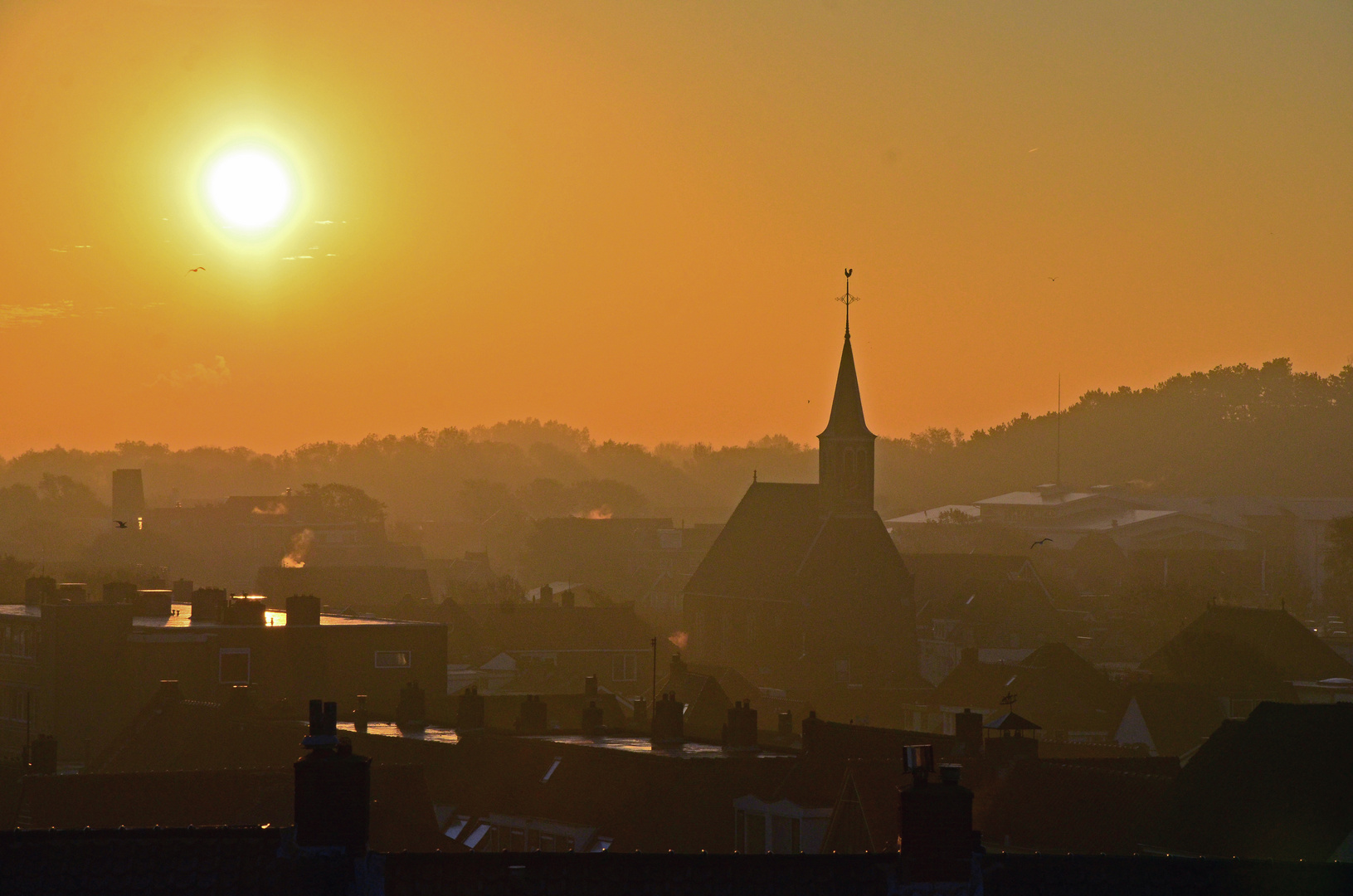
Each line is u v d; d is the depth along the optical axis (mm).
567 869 105562
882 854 108812
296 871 103438
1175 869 109688
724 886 105375
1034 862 108250
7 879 101562
